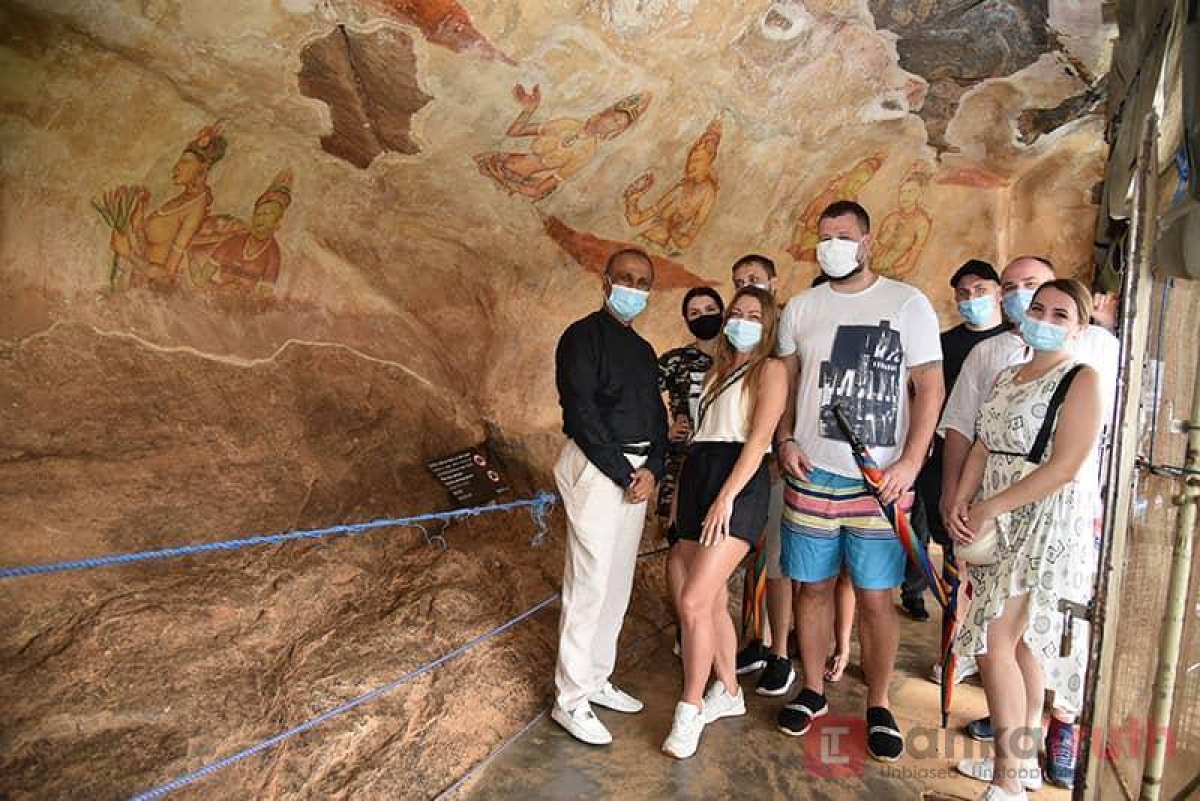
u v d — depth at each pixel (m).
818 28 4.95
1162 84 3.07
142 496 3.12
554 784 2.77
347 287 4.29
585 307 5.37
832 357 2.95
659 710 3.35
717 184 5.69
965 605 2.87
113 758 2.36
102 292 3.26
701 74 4.70
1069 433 2.44
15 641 2.59
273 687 2.80
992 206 7.93
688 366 3.70
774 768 2.93
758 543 3.47
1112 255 5.10
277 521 3.53
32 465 2.89
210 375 3.57
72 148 3.03
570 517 3.05
